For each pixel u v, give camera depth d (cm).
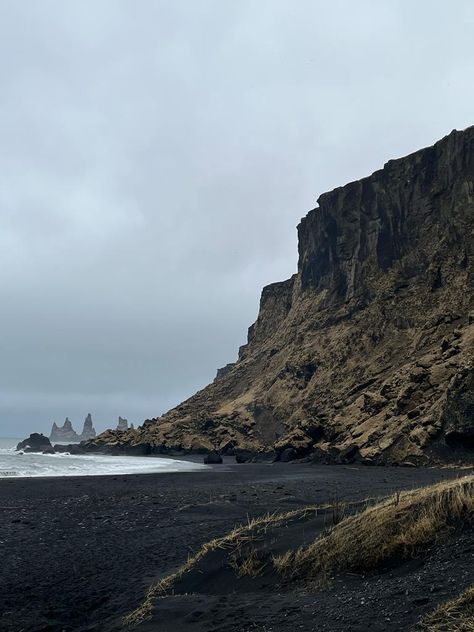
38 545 1406
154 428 10506
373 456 4375
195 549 1270
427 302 6962
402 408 4800
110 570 1131
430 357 5262
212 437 9075
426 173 7819
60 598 954
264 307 12531
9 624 824
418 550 724
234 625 649
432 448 4019
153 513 1923
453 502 762
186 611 759
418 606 564
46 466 5866
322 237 9694
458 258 6838
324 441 5688
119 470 5066
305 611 646
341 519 1040
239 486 2902
